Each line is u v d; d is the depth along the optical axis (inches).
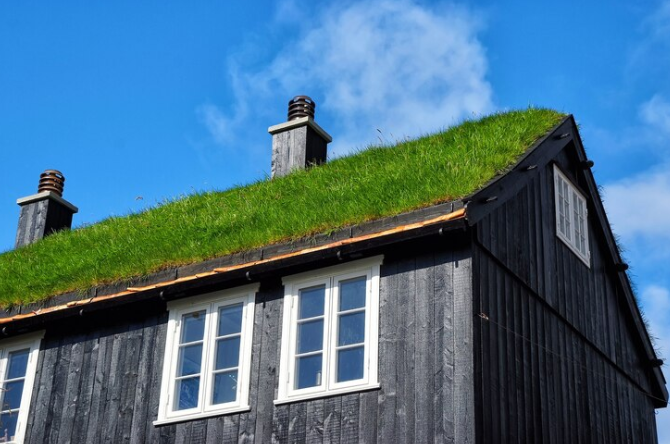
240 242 570.3
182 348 569.3
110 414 574.6
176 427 546.9
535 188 601.3
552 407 546.6
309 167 755.4
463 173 541.3
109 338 597.9
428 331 493.7
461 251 502.3
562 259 613.0
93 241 730.8
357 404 497.7
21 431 600.4
